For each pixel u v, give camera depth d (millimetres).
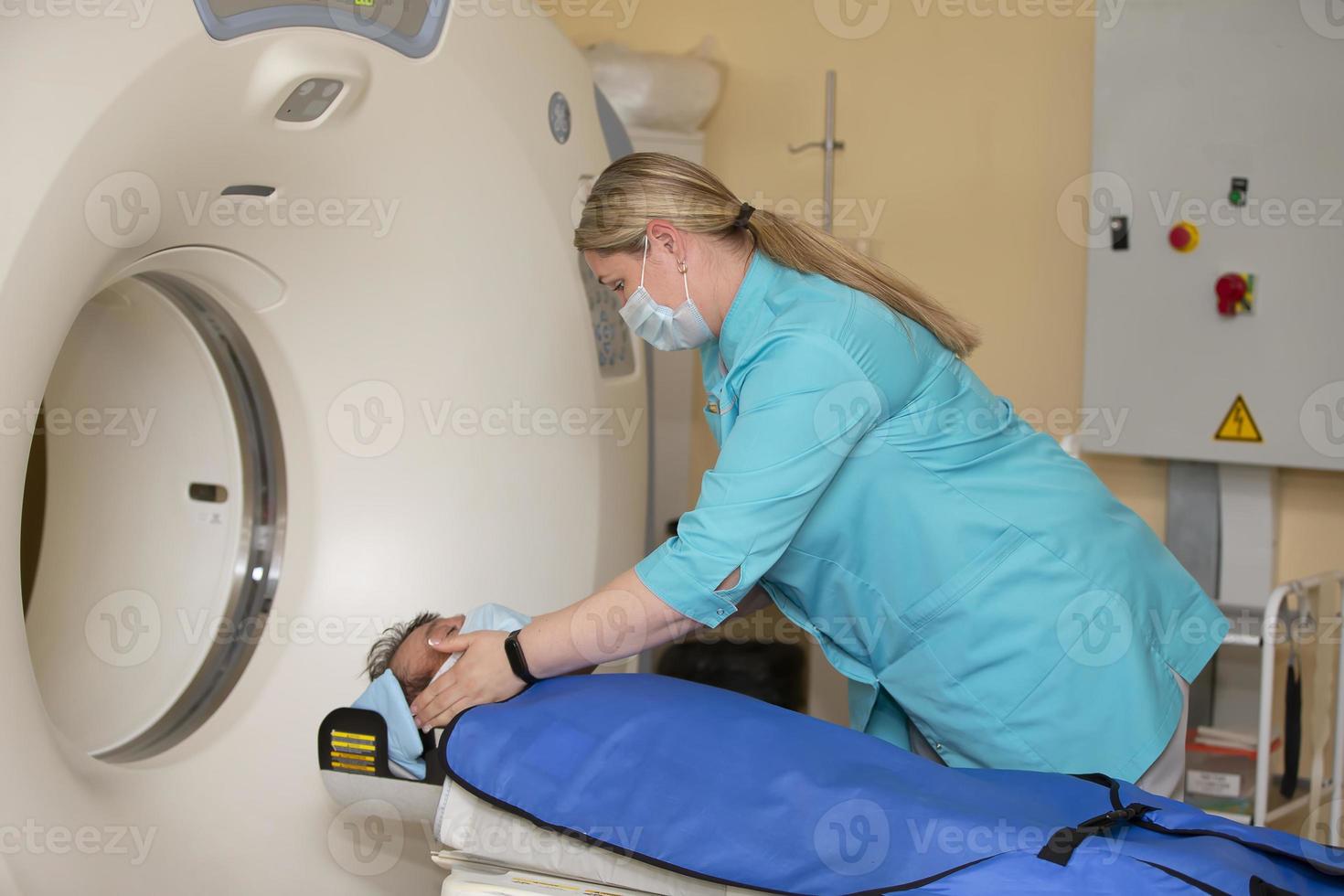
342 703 1747
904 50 3137
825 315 1408
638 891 1287
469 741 1343
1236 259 2703
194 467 1836
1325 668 2449
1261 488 2842
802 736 1353
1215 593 2881
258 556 1822
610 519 2045
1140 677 1479
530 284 1891
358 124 1613
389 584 1791
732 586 1354
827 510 1508
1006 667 1498
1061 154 3072
